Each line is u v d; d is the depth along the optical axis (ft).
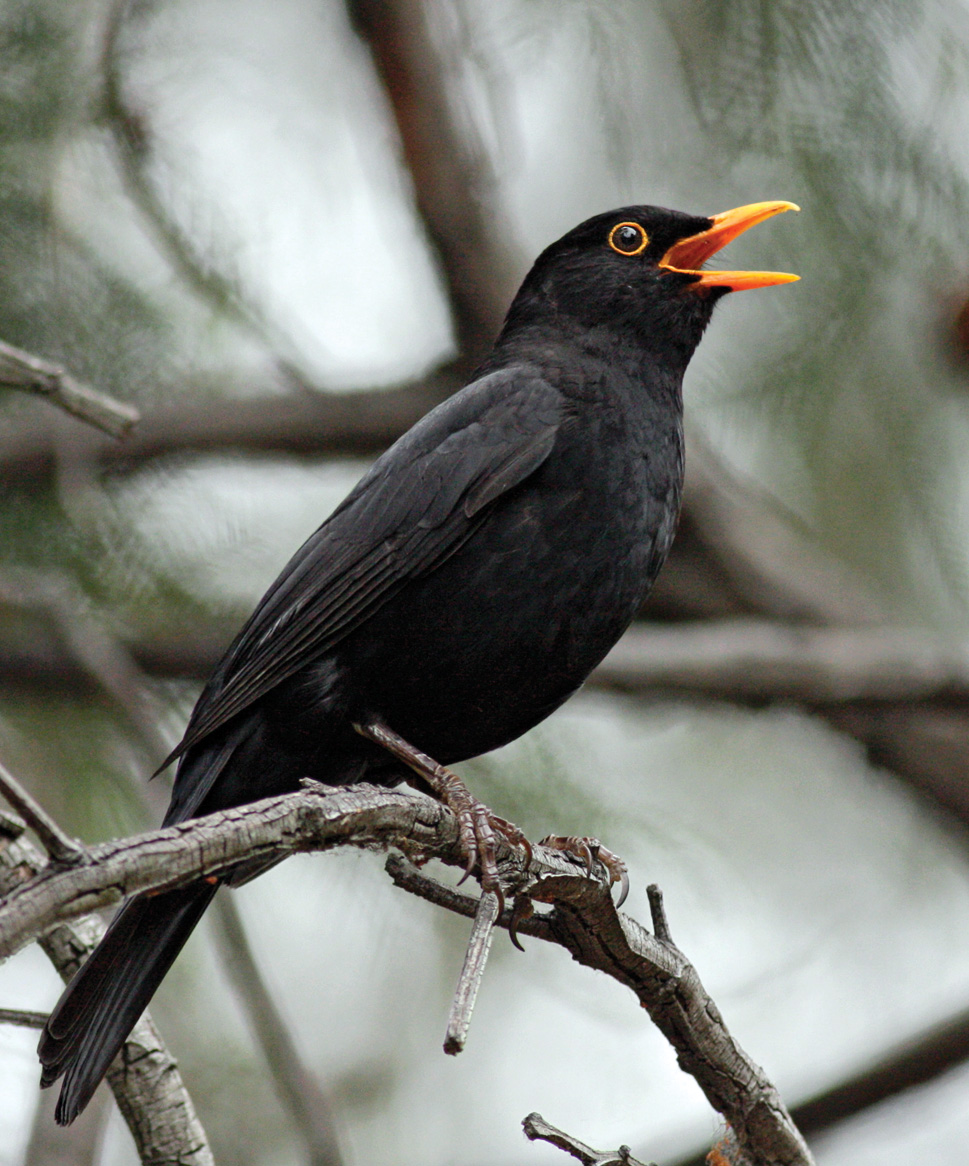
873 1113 37.55
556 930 21.31
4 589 35.86
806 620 44.14
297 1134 33.37
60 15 34.73
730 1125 22.25
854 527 42.80
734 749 45.68
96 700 36.78
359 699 26.94
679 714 43.32
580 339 29.76
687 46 36.04
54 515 37.27
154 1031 22.44
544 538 26.89
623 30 35.14
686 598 45.42
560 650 27.17
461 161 40.42
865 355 38.91
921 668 40.65
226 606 37.99
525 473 26.91
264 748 26.96
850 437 39.81
